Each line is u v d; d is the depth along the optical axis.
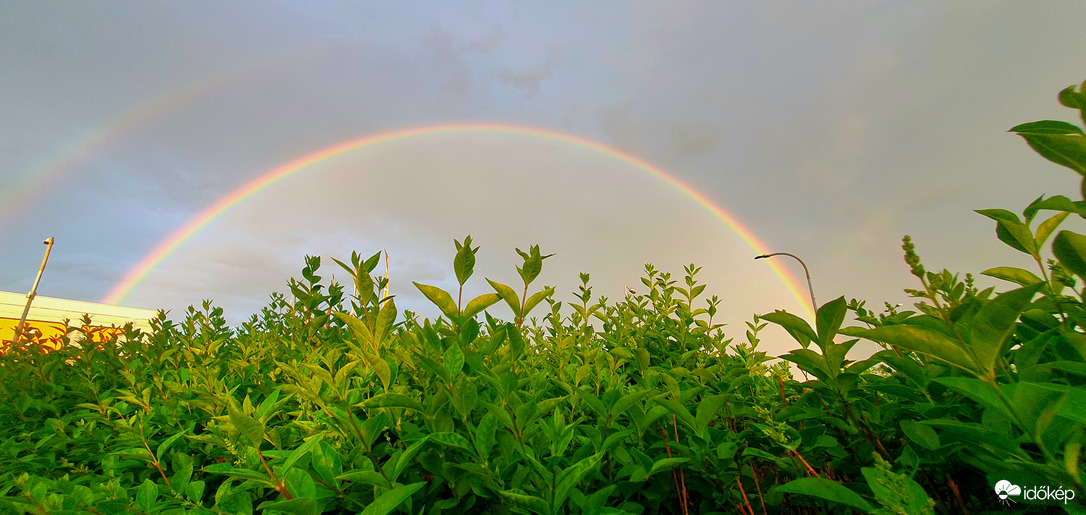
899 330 1.32
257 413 1.88
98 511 1.62
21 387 3.71
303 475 1.63
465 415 1.66
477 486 1.65
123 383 3.73
